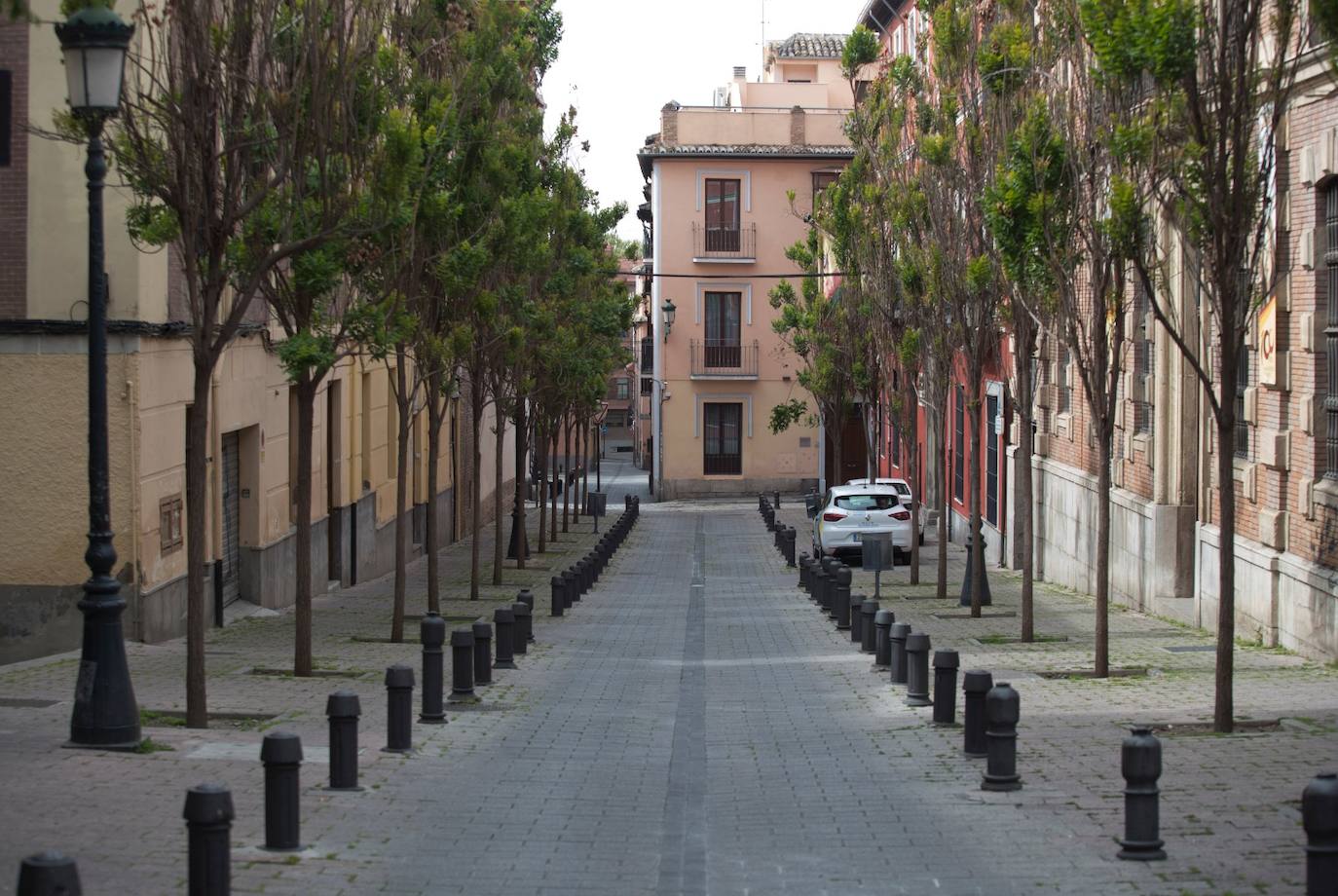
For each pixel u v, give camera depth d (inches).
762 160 2365.9
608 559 1387.8
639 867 318.3
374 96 542.0
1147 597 845.8
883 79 1035.9
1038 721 490.9
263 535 912.9
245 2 489.4
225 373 828.6
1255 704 511.5
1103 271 576.4
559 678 658.8
